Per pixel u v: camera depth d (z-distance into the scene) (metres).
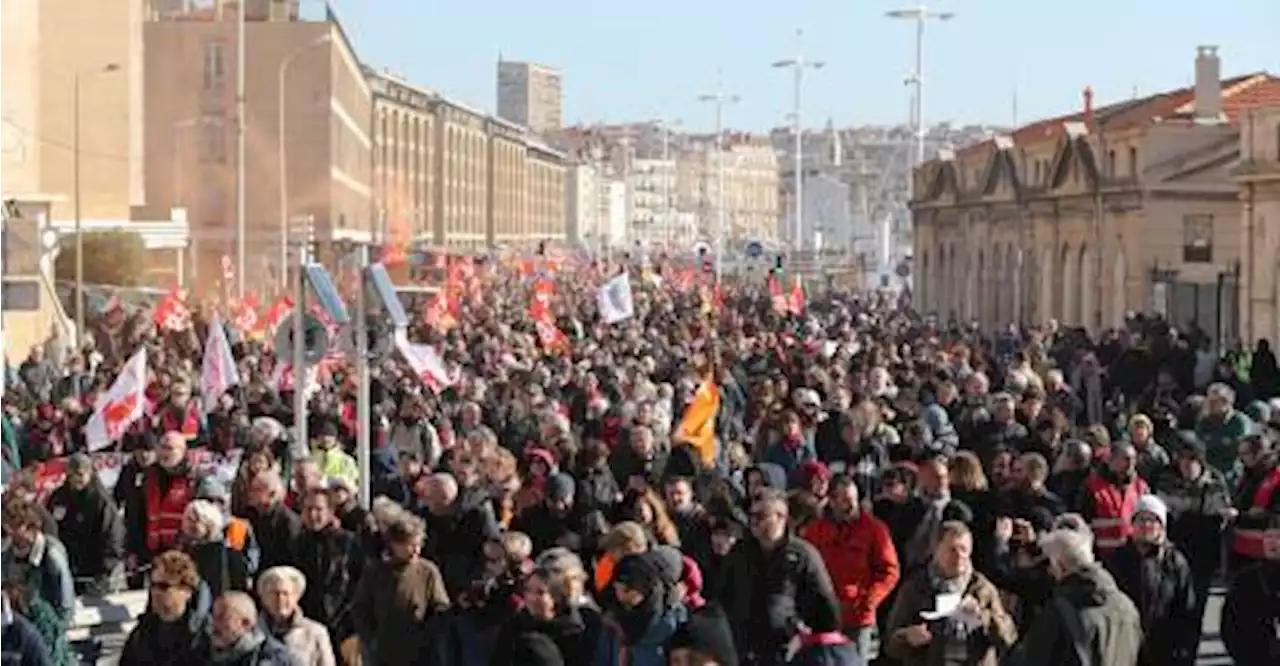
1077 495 19.47
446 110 165.38
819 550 15.48
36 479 20.30
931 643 13.42
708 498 17.84
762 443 24.11
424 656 14.24
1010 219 79.62
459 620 13.95
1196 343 45.34
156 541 19.53
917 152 115.88
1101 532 18.20
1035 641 12.53
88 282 75.25
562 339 46.59
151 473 19.70
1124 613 12.51
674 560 13.73
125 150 90.12
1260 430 22.44
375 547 15.91
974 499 17.30
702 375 31.36
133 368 24.56
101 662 18.25
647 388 28.61
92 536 19.28
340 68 108.62
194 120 103.94
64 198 79.56
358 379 23.92
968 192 86.38
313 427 24.81
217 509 15.80
